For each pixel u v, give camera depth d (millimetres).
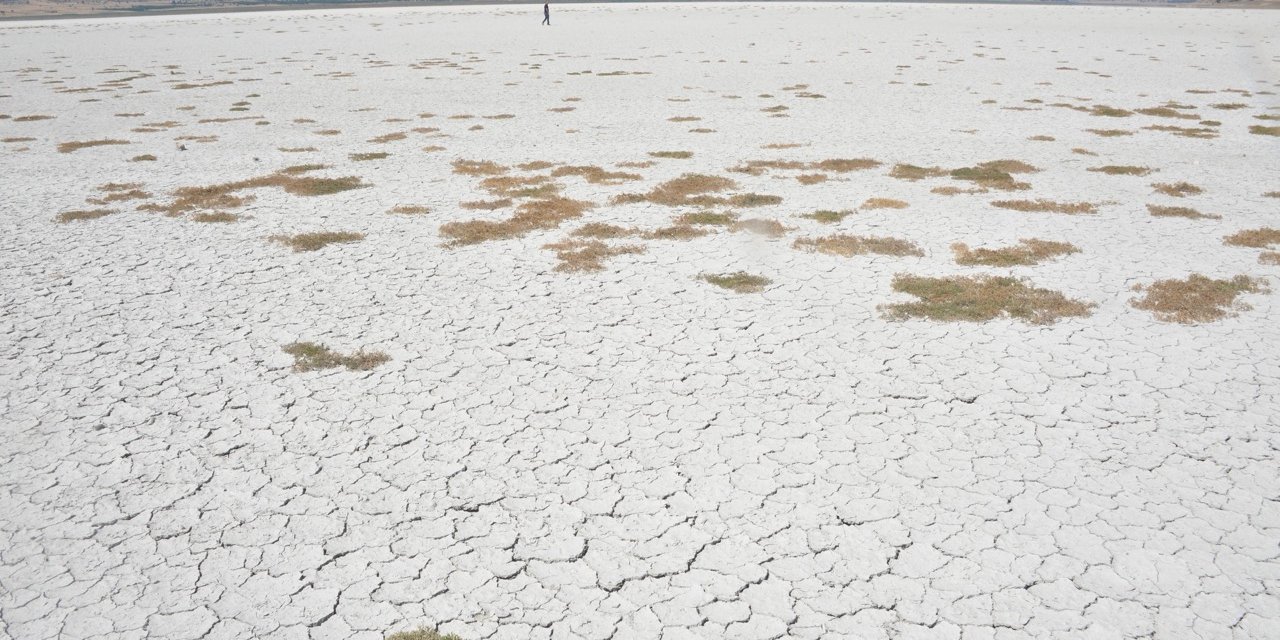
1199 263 14484
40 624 6652
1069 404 9867
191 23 86500
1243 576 7020
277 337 12000
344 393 10391
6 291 13734
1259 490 8148
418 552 7539
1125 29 69750
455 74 43719
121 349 11625
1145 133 26656
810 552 7469
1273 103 32125
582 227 17141
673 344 11688
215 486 8508
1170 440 9055
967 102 33375
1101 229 16562
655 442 9250
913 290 13461
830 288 13672
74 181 21484
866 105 32781
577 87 38469
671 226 17094
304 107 33656
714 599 6930
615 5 101000
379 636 6555
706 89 37406
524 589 7078
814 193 19609
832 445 9125
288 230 17125
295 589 7074
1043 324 12102
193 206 18938
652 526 7859
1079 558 7289
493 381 10672
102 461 8938
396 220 17781
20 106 34344
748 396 10219
